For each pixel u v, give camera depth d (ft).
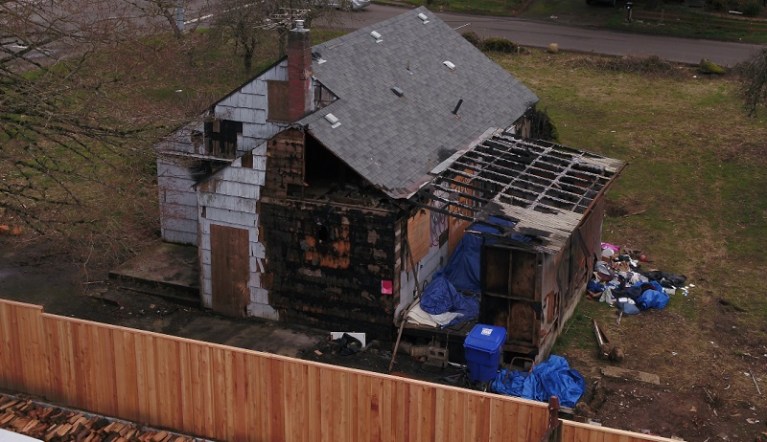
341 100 61.62
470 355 51.44
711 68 116.37
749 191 84.12
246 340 58.39
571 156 65.67
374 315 57.31
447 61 76.64
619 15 142.20
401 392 40.19
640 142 96.32
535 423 38.29
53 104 56.03
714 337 59.31
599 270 66.80
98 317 61.41
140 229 72.18
